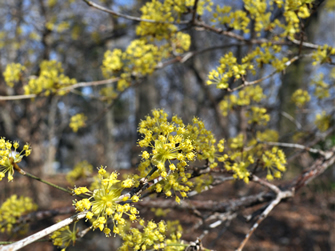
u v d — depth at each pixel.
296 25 2.27
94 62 7.34
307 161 4.52
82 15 6.76
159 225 1.42
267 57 1.84
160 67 2.95
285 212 8.66
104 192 1.11
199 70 5.83
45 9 6.04
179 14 2.43
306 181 2.13
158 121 1.29
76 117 3.94
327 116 3.36
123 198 1.10
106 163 10.70
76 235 1.54
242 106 2.81
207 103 6.60
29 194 7.91
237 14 2.41
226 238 7.57
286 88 6.17
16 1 6.84
